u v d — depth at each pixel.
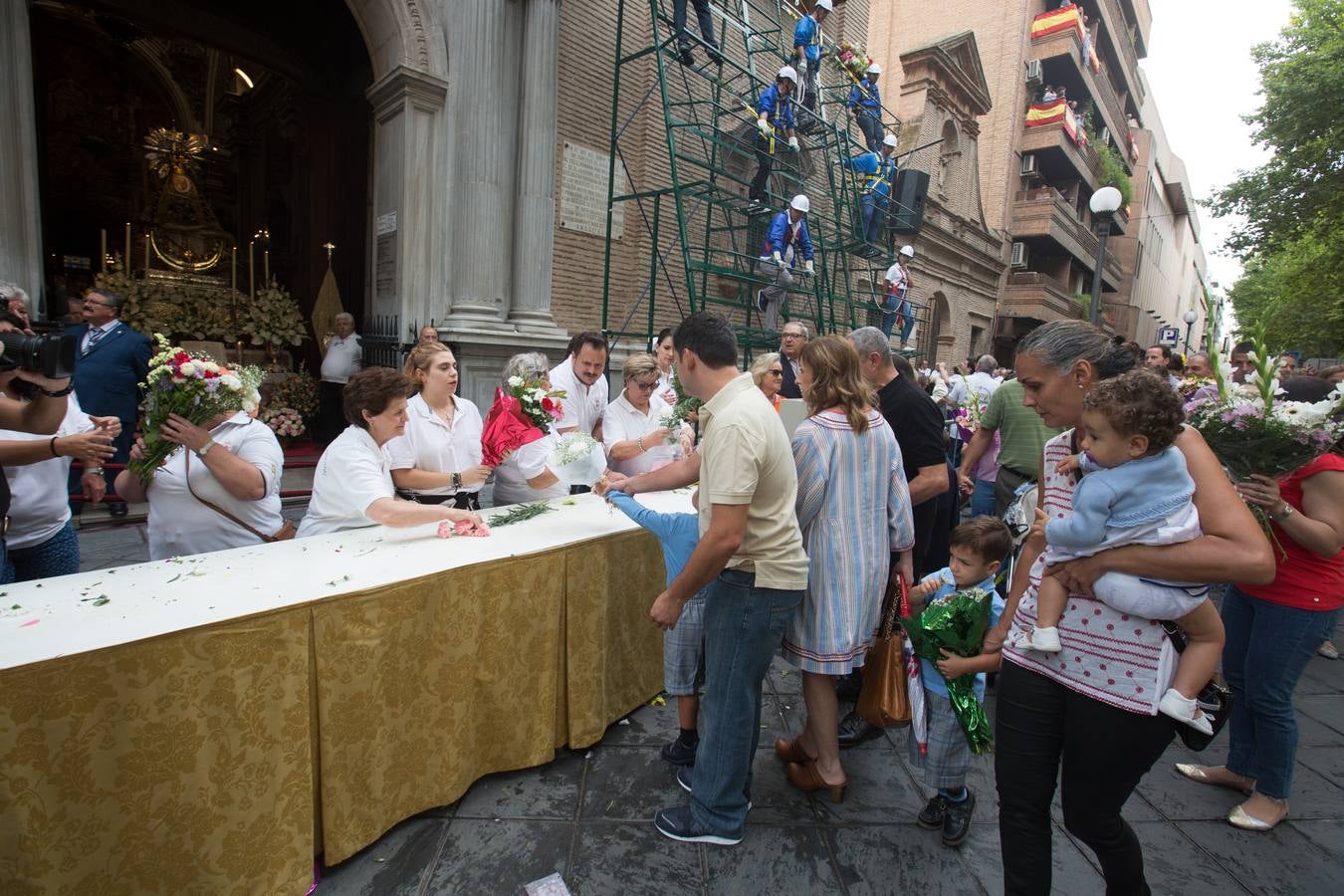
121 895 1.54
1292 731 2.40
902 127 14.98
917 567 3.15
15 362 1.96
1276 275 22.64
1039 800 1.64
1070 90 24.67
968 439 7.31
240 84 12.55
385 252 6.88
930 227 15.30
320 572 2.01
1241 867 2.23
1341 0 15.56
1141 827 2.43
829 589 2.25
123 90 13.82
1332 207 15.45
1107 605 1.51
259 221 12.46
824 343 2.34
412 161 6.52
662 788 2.43
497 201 6.91
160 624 1.58
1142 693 1.47
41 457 2.03
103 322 4.83
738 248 10.29
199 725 1.61
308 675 1.81
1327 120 15.27
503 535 2.55
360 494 2.40
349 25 8.71
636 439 3.62
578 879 1.98
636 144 8.63
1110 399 1.42
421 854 2.04
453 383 3.05
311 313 9.72
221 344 7.55
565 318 7.98
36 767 1.40
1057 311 22.23
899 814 2.37
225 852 1.68
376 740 1.99
